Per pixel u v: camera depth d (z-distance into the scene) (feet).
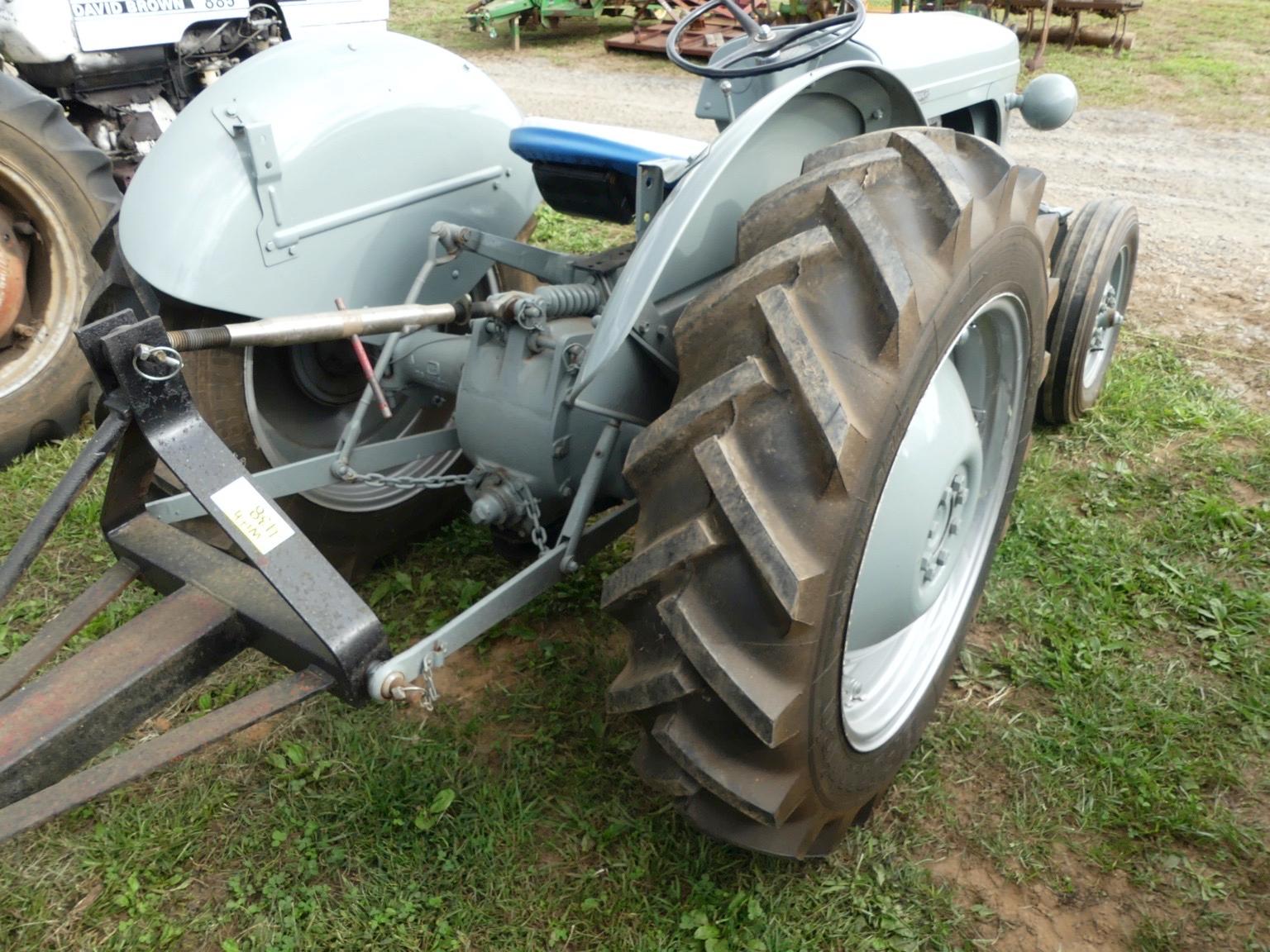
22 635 9.36
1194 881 7.03
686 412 5.52
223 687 8.73
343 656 5.37
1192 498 10.95
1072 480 11.48
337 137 7.93
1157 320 15.80
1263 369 14.03
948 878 7.13
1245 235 19.76
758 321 5.50
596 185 8.04
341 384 9.69
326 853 7.34
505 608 6.65
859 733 6.79
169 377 5.35
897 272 5.45
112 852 7.32
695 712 5.76
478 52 40.55
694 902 6.90
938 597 8.02
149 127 14.38
